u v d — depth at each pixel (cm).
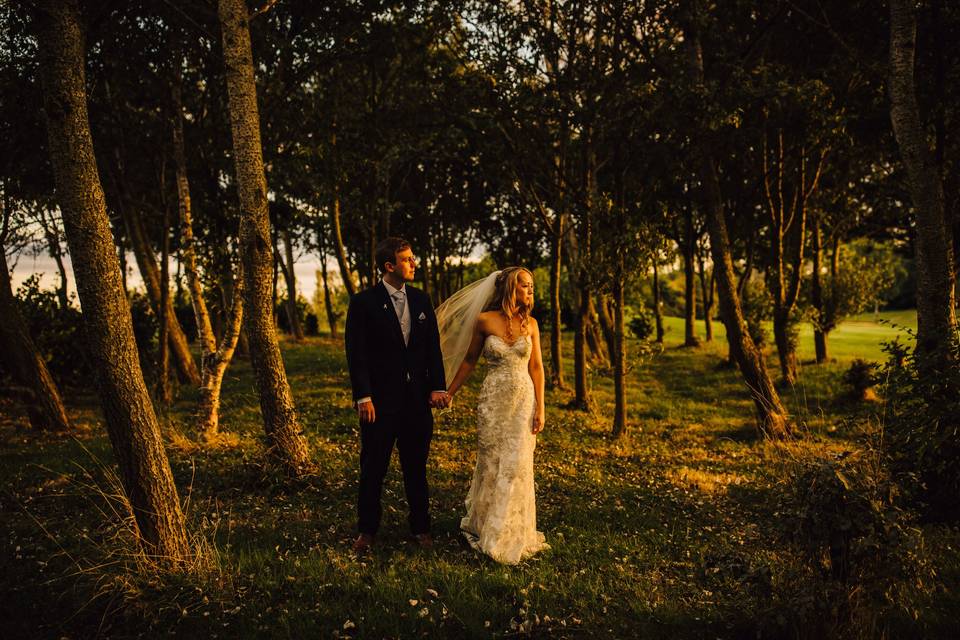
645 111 963
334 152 1242
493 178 1390
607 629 351
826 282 2038
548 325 3262
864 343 2878
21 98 1005
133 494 376
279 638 333
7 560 424
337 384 1434
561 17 1133
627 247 1027
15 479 670
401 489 634
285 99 1165
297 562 422
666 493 670
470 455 831
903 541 316
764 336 2058
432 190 2200
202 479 654
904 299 5959
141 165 1545
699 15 1016
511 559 454
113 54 1097
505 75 1139
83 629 340
